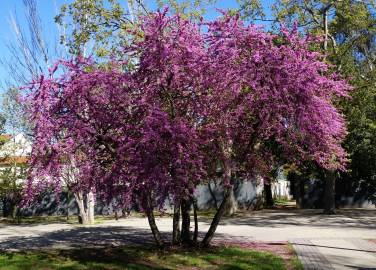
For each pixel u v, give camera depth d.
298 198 32.41
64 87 9.81
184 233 12.28
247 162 11.52
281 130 10.59
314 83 9.84
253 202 31.92
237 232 17.14
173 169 9.48
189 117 10.36
